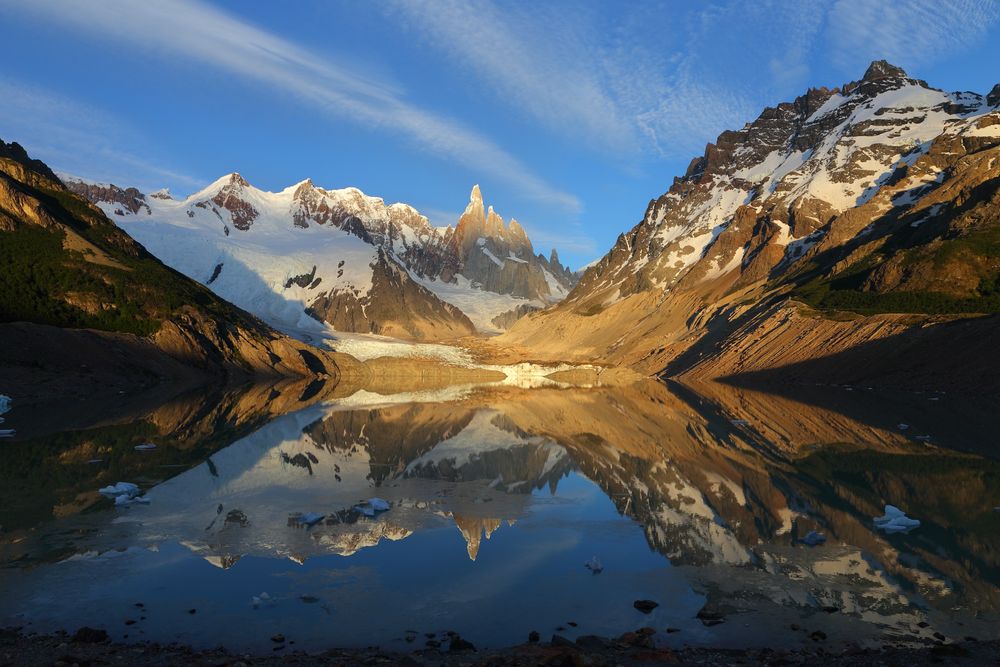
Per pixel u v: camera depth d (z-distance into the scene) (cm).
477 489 3272
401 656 1458
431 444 4794
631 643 1529
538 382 16000
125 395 8631
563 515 2773
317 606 1809
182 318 12675
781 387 10294
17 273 10950
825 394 8825
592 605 1820
